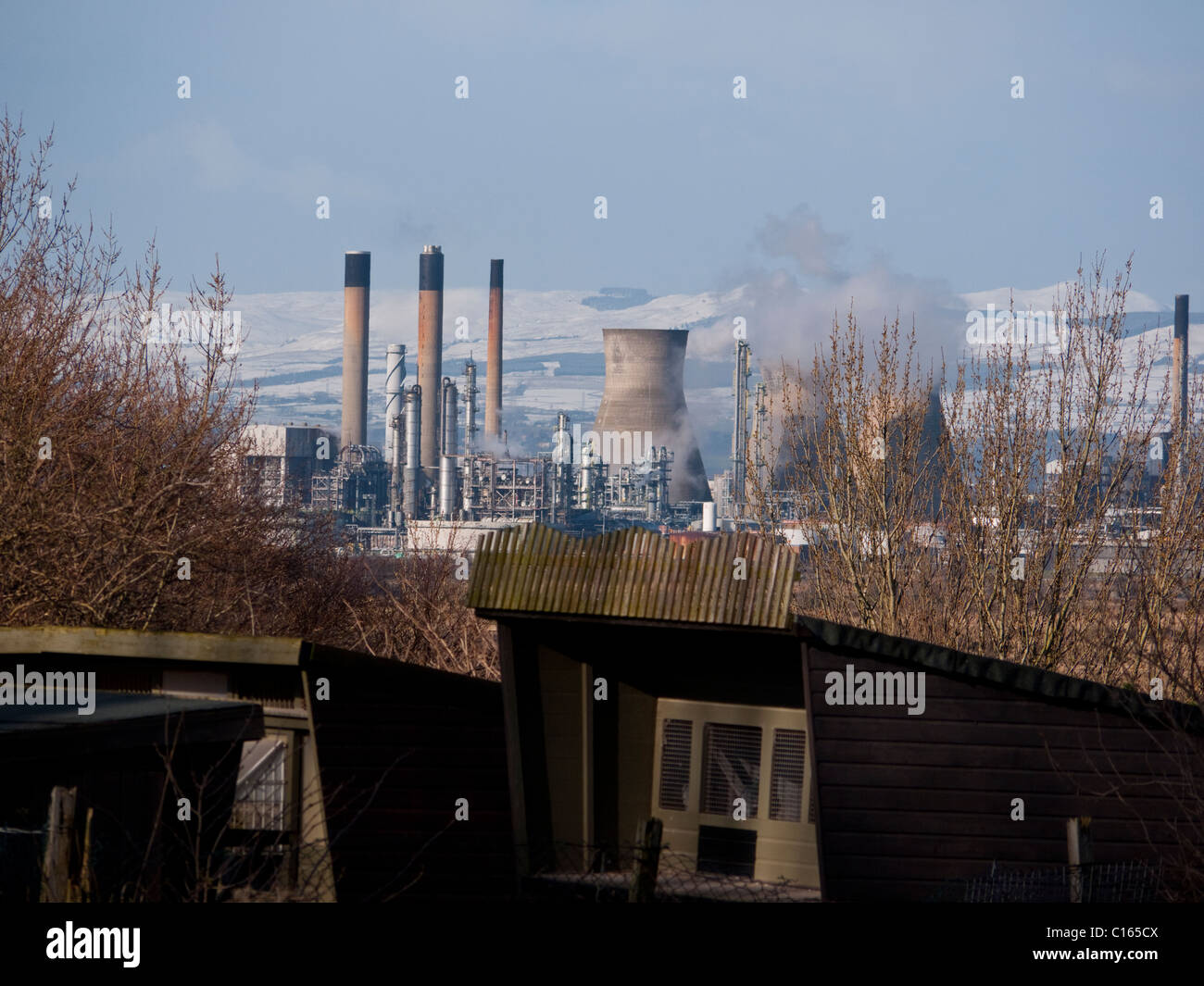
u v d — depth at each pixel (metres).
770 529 110.44
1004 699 43.81
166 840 44.59
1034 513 100.69
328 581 134.25
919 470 106.94
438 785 47.50
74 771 42.19
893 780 43.53
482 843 47.31
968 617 102.88
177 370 99.00
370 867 46.78
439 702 47.94
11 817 41.81
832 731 43.47
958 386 105.88
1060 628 97.50
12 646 48.69
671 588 41.81
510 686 44.09
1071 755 43.94
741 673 46.19
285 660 45.75
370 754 47.25
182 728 44.12
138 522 82.69
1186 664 52.31
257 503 119.19
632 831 46.09
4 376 86.31
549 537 43.03
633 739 46.44
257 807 46.97
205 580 101.00
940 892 42.19
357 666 47.03
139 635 47.47
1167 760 44.00
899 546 104.69
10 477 81.12
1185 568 88.56
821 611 106.81
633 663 46.03
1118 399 100.25
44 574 77.88
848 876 43.38
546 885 43.72
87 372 94.25
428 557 135.62
